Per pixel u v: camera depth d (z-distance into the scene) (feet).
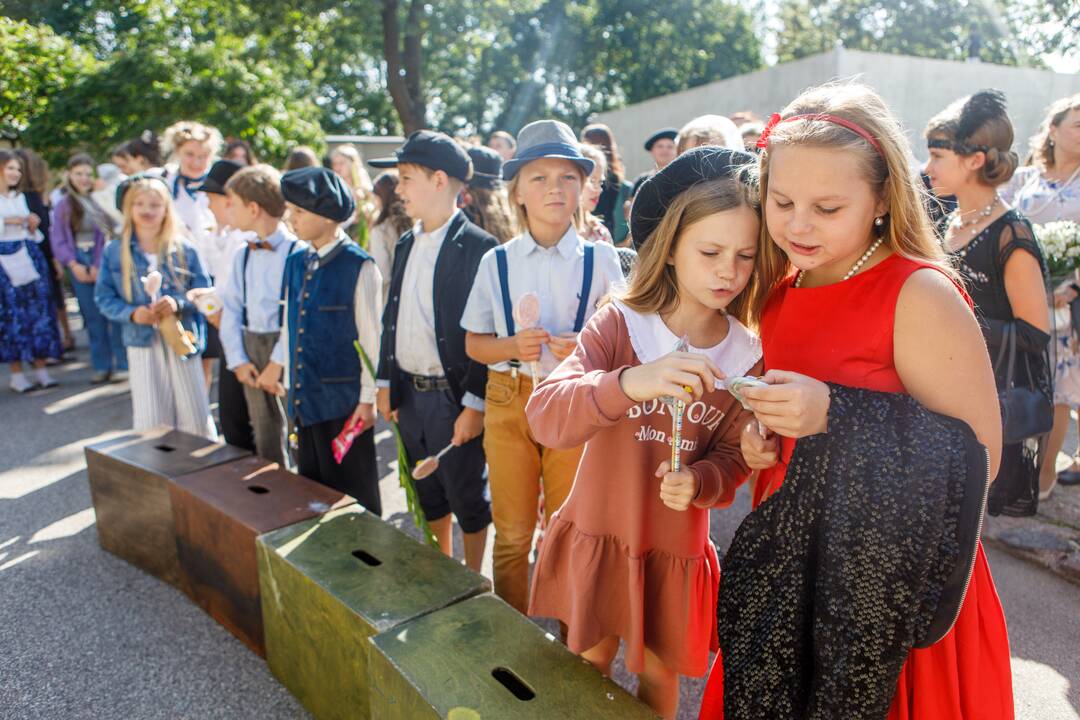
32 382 20.88
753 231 4.46
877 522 3.63
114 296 11.94
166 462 9.44
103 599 9.05
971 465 3.56
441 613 5.90
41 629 8.41
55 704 7.17
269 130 37.99
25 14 69.51
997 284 8.46
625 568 5.31
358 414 9.38
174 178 15.33
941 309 3.74
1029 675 7.54
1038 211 11.99
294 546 7.08
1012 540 10.02
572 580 5.40
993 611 4.22
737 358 5.01
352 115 105.50
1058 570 9.43
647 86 99.30
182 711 7.07
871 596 3.70
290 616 6.91
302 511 7.89
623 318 5.08
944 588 3.67
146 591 9.23
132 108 36.27
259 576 7.36
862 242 3.91
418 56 56.39
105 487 9.95
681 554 5.21
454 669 5.17
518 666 5.24
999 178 8.40
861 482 3.65
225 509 7.91
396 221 14.08
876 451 3.62
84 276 20.40
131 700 7.23
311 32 55.57
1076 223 11.37
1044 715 6.97
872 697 3.81
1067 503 11.17
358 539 7.25
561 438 4.55
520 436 7.60
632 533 5.13
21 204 19.58
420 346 8.80
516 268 7.58
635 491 5.11
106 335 21.08
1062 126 11.41
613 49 97.09
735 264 4.49
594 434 4.73
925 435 3.58
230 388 11.54
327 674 6.50
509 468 7.64
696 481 4.63
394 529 7.47
